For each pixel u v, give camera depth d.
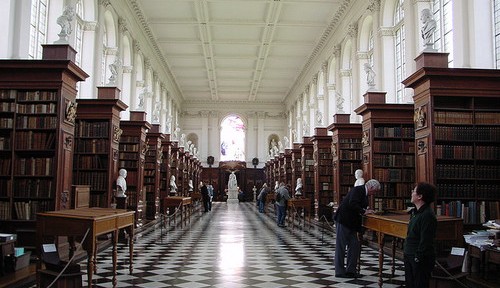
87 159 10.62
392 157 10.84
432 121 7.84
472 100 7.91
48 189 7.89
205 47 25.23
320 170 16.19
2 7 8.85
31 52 10.59
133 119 13.64
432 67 7.69
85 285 5.99
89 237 5.22
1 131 8.02
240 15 20.81
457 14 9.52
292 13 20.38
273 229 14.16
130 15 19.28
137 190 13.28
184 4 19.53
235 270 7.30
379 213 6.75
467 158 7.86
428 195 4.31
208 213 21.89
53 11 11.45
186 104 40.34
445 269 5.12
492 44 9.12
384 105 10.81
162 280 6.48
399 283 6.37
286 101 39.62
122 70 18.11
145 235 12.22
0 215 7.79
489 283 5.93
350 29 18.05
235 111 40.56
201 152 39.81
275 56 27.05
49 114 7.98
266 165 36.75
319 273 7.09
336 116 13.97
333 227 14.02
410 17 12.45
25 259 6.81
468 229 7.54
